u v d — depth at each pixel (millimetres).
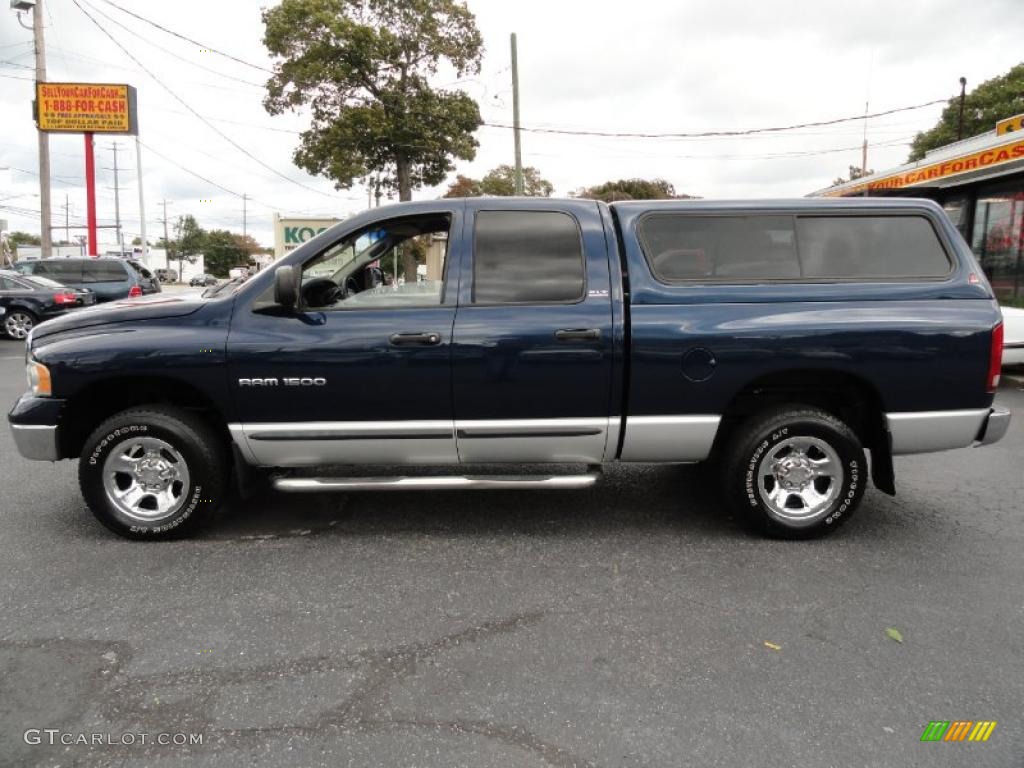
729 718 2559
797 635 3146
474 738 2451
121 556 4008
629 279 4051
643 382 4004
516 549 4133
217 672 2852
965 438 4109
